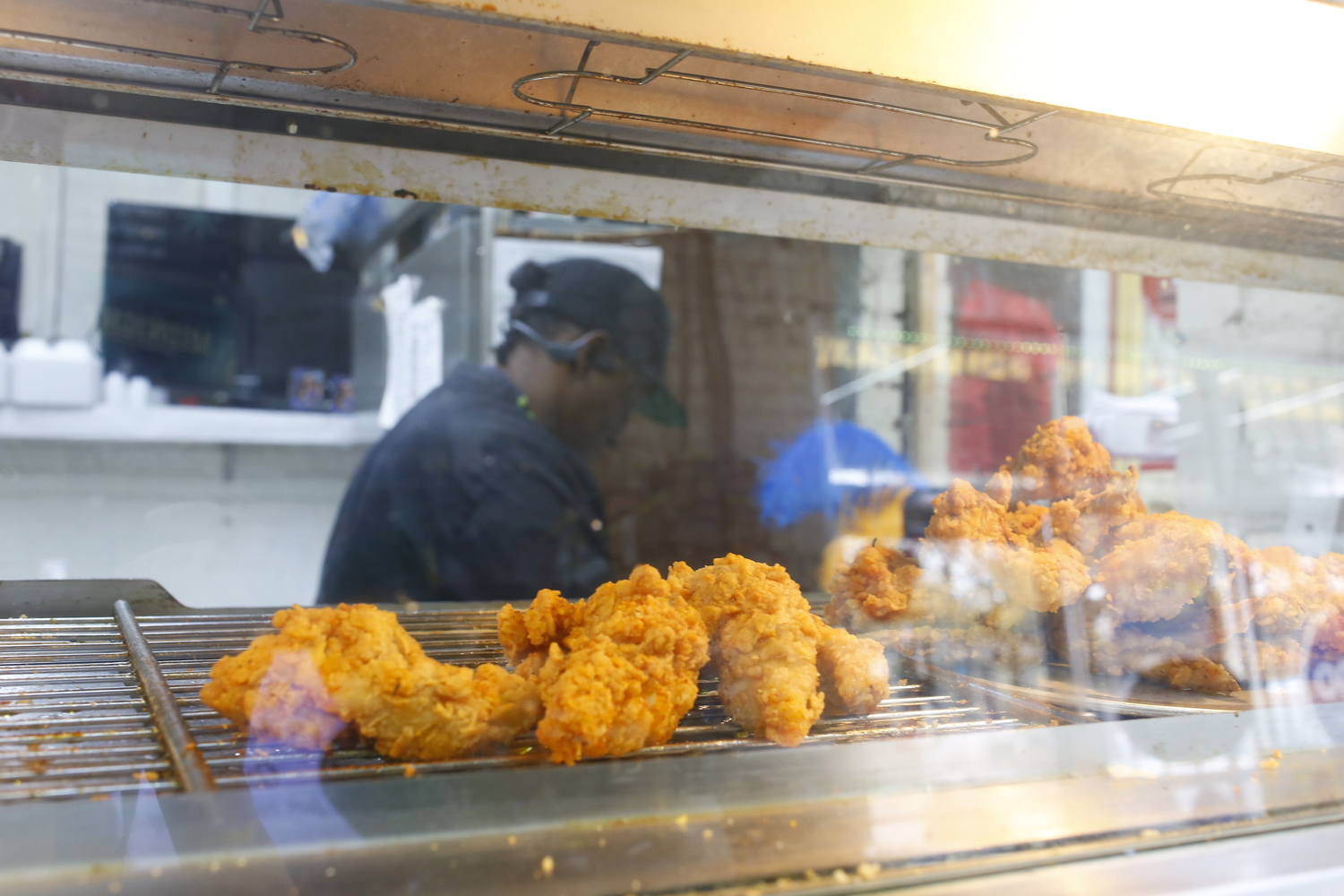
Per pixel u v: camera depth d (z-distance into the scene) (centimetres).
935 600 131
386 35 102
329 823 70
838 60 97
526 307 308
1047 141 133
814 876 72
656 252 339
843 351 359
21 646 128
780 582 116
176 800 68
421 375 332
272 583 348
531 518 282
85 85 108
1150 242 170
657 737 95
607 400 323
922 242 159
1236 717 102
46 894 62
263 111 118
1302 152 127
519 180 135
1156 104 112
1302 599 129
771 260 351
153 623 143
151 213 323
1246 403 332
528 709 92
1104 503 142
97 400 319
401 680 86
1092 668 127
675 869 71
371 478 281
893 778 86
